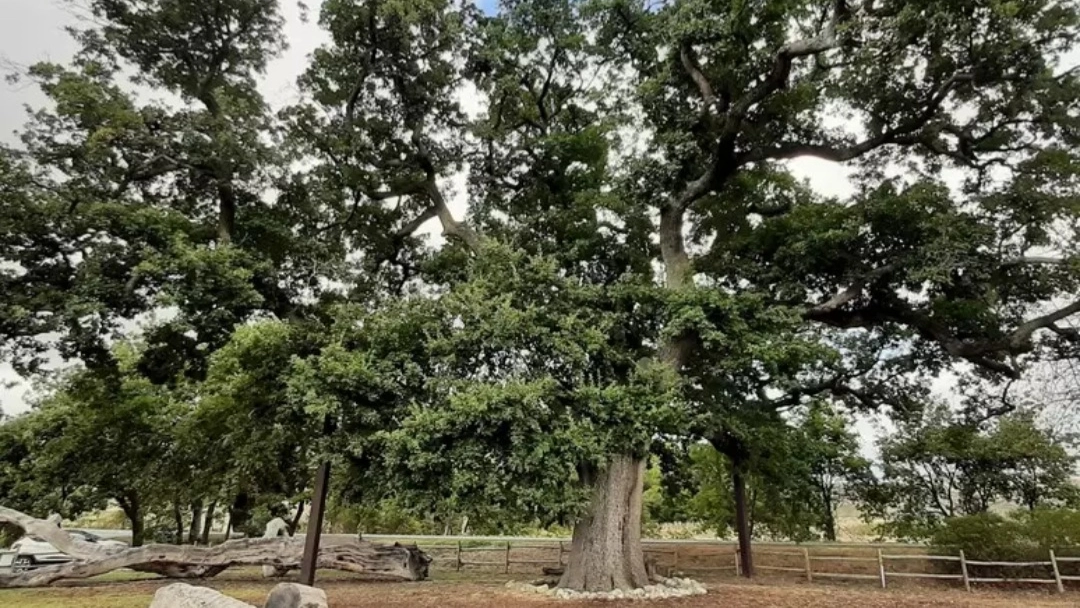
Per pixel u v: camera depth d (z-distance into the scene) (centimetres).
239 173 1441
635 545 1266
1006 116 1274
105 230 1270
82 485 1858
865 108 1360
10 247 1227
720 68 1339
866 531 2202
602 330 1206
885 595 1223
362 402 1090
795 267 1407
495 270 1234
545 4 1512
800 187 1568
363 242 1720
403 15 1395
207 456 1752
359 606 1086
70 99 1204
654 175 1434
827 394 1642
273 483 2012
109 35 1389
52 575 1349
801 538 1980
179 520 2288
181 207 1513
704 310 1221
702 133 1425
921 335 1492
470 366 1135
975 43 1180
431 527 2720
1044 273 1308
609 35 1516
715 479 2083
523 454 984
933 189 1321
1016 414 1814
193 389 1795
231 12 1503
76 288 1233
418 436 963
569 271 1445
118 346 1702
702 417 1169
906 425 1939
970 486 1867
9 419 2041
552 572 1530
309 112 1498
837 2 1205
